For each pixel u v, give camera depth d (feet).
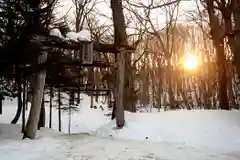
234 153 26.13
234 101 72.95
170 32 89.35
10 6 32.40
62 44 33.01
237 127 35.63
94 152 26.17
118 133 36.83
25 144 29.84
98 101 97.30
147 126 37.65
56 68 36.94
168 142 32.27
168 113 41.55
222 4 45.60
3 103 81.35
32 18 32.48
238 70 34.71
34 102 33.83
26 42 31.99
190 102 94.68
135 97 48.32
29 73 33.55
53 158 23.59
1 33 32.71
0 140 31.91
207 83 95.55
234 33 33.88
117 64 38.32
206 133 34.47
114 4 39.09
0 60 31.76
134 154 25.31
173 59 106.11
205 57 102.89
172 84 102.37
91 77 75.15
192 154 25.55
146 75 102.37
